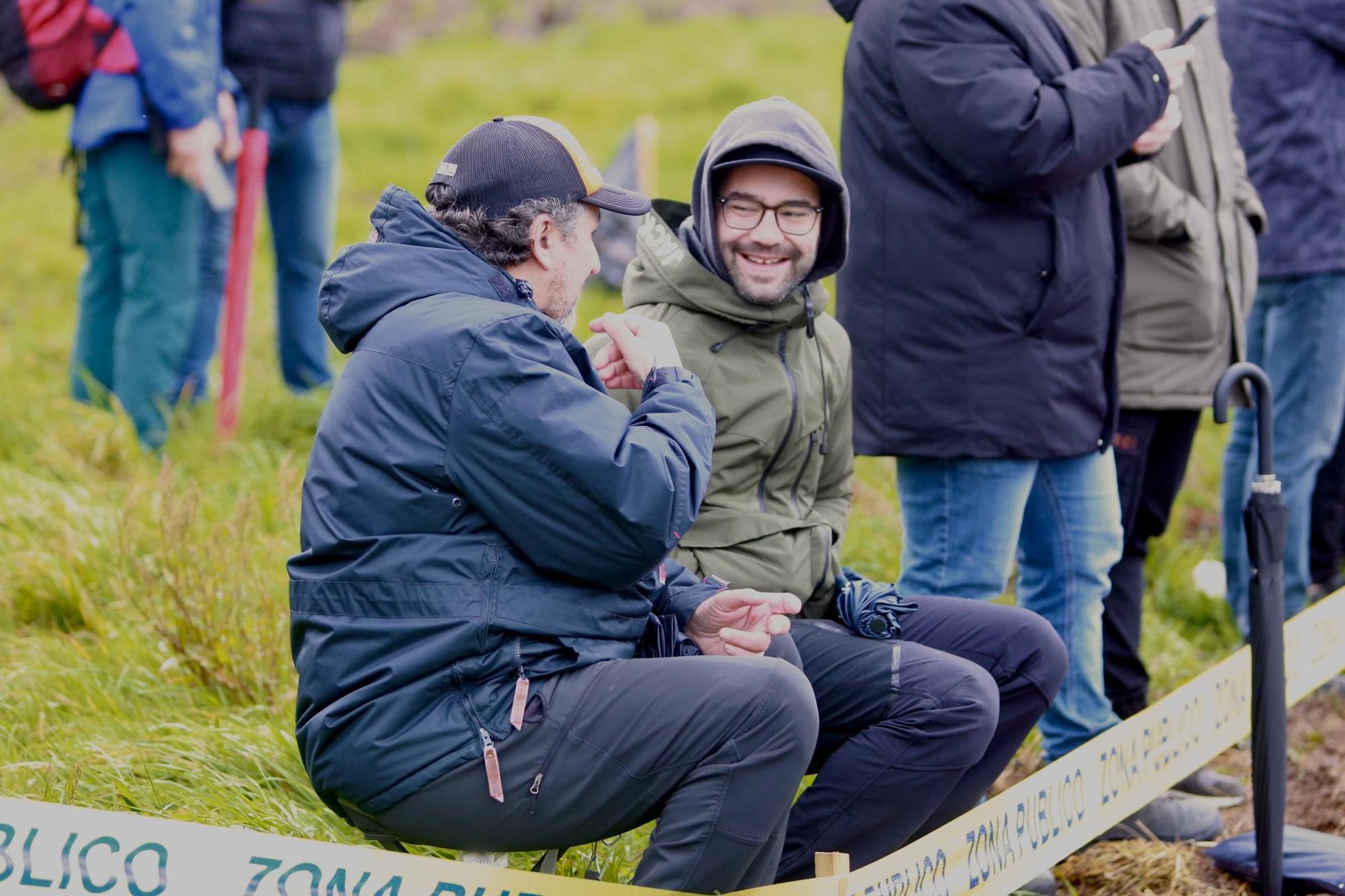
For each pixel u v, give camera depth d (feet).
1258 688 27.37
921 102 27.09
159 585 34.88
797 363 25.58
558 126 21.79
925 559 29.43
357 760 19.84
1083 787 26.32
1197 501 51.49
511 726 19.71
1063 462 29.32
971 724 23.48
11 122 109.91
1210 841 31.40
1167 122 29.30
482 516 20.07
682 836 20.08
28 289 69.97
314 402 51.16
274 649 32.14
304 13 50.85
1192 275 30.96
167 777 27.27
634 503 19.58
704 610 22.40
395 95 118.32
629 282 25.99
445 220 21.24
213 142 44.52
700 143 101.86
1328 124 38.52
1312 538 43.83
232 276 48.06
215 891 18.49
